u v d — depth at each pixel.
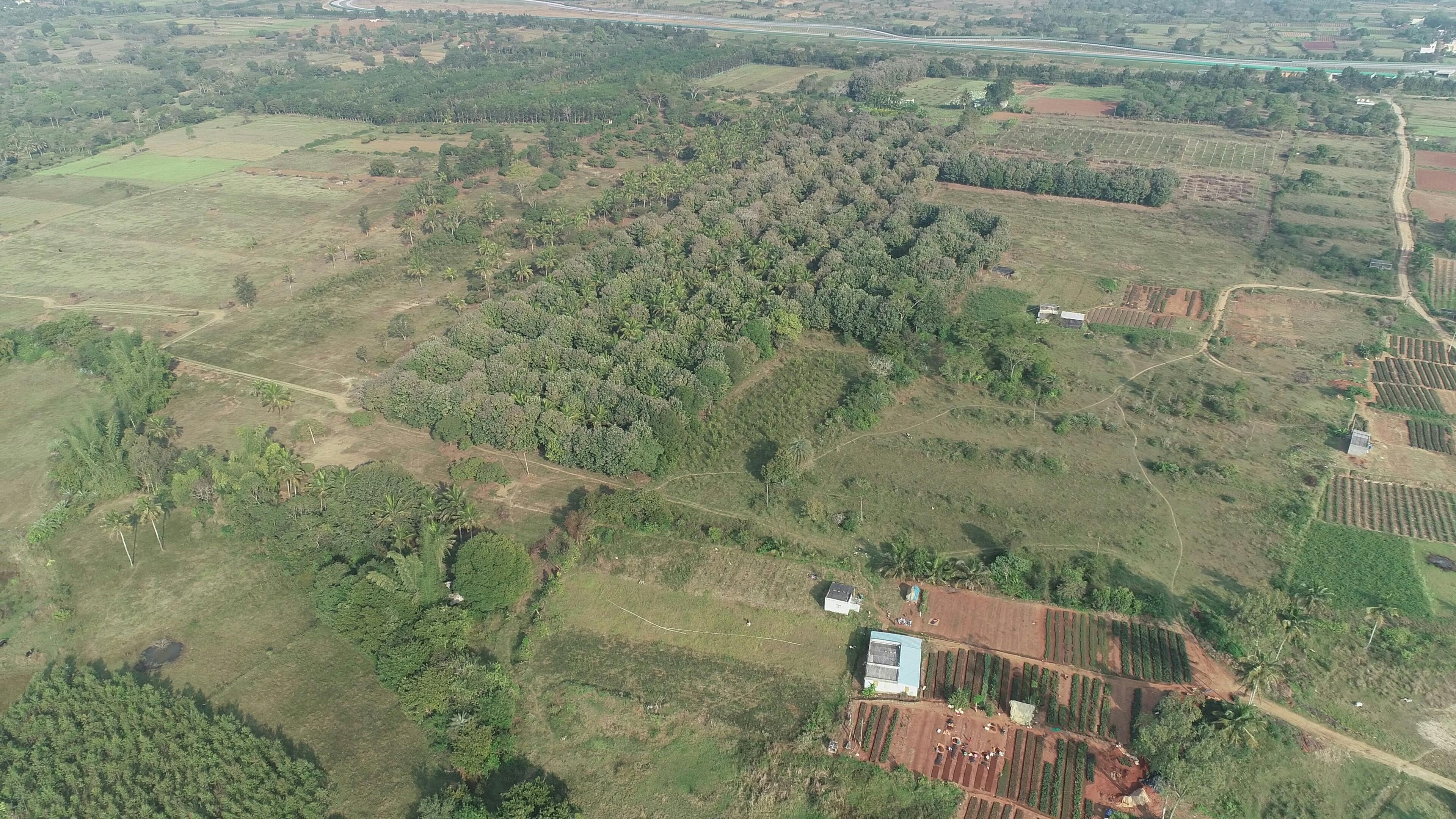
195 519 166.75
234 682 132.62
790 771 117.19
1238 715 115.50
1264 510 160.25
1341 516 158.88
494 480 173.50
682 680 131.50
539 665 134.62
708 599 145.12
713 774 117.94
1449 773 113.50
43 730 122.50
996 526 159.25
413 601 137.38
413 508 156.88
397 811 113.81
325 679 133.00
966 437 185.25
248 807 111.38
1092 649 133.12
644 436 174.12
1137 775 114.81
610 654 136.25
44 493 177.00
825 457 179.62
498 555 141.50
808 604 143.00
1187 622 136.75
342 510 154.75
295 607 146.75
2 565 158.25
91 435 181.50
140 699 125.81
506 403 182.38
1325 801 110.62
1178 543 153.38
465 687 126.62
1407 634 132.38
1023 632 136.75
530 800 110.81
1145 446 180.38
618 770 118.69
